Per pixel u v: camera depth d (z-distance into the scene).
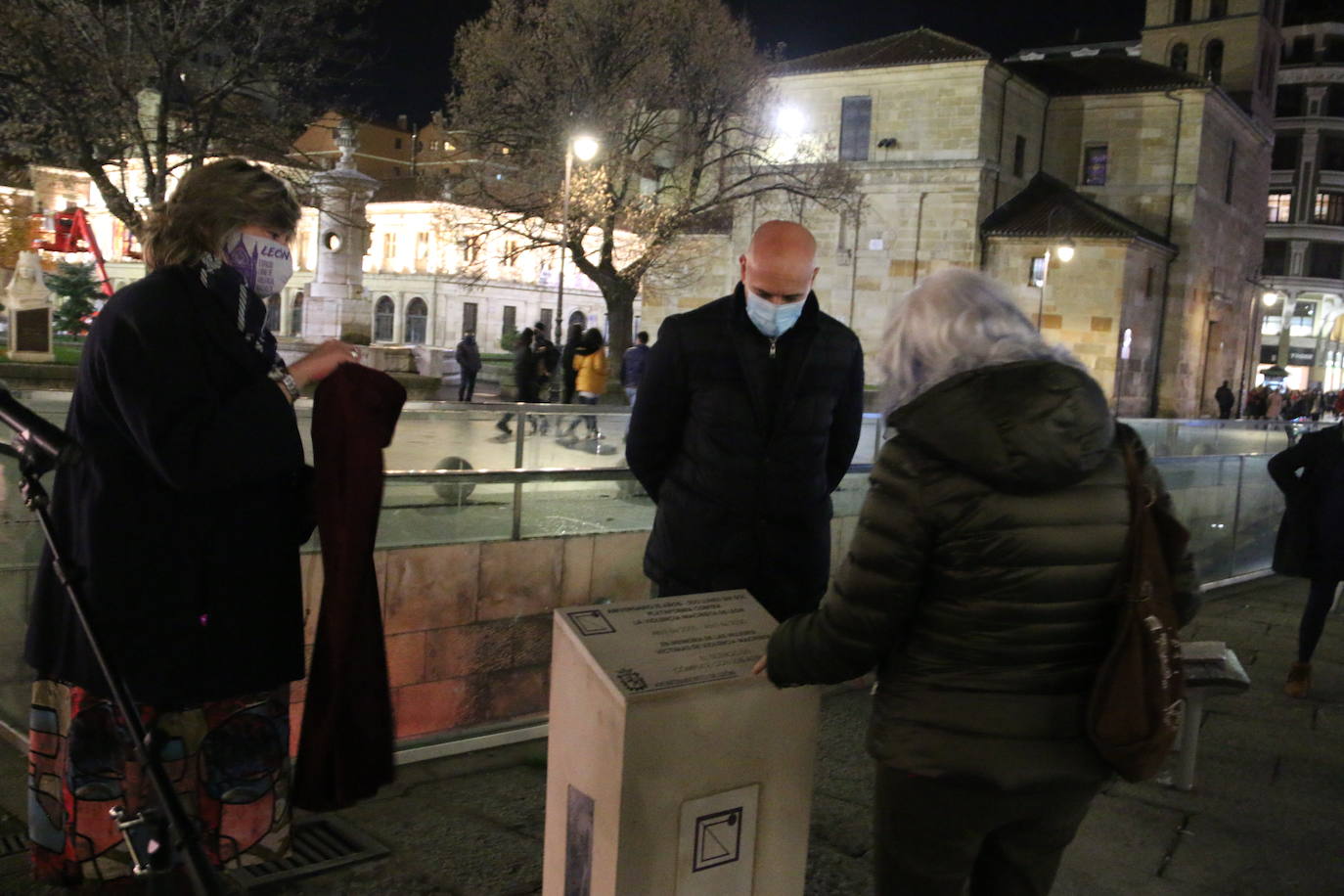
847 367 3.24
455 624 4.41
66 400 4.54
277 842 2.61
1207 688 4.39
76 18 20.20
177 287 2.28
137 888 2.48
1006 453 1.93
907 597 2.05
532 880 3.29
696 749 2.16
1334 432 5.86
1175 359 41.84
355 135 25.66
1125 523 2.08
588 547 4.88
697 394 3.12
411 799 3.91
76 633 2.38
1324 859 3.92
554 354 22.56
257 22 21.98
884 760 2.14
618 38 27.42
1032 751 2.03
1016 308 2.18
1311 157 69.50
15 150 21.19
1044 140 43.53
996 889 2.31
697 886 2.21
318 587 4.10
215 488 2.29
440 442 5.72
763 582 3.12
